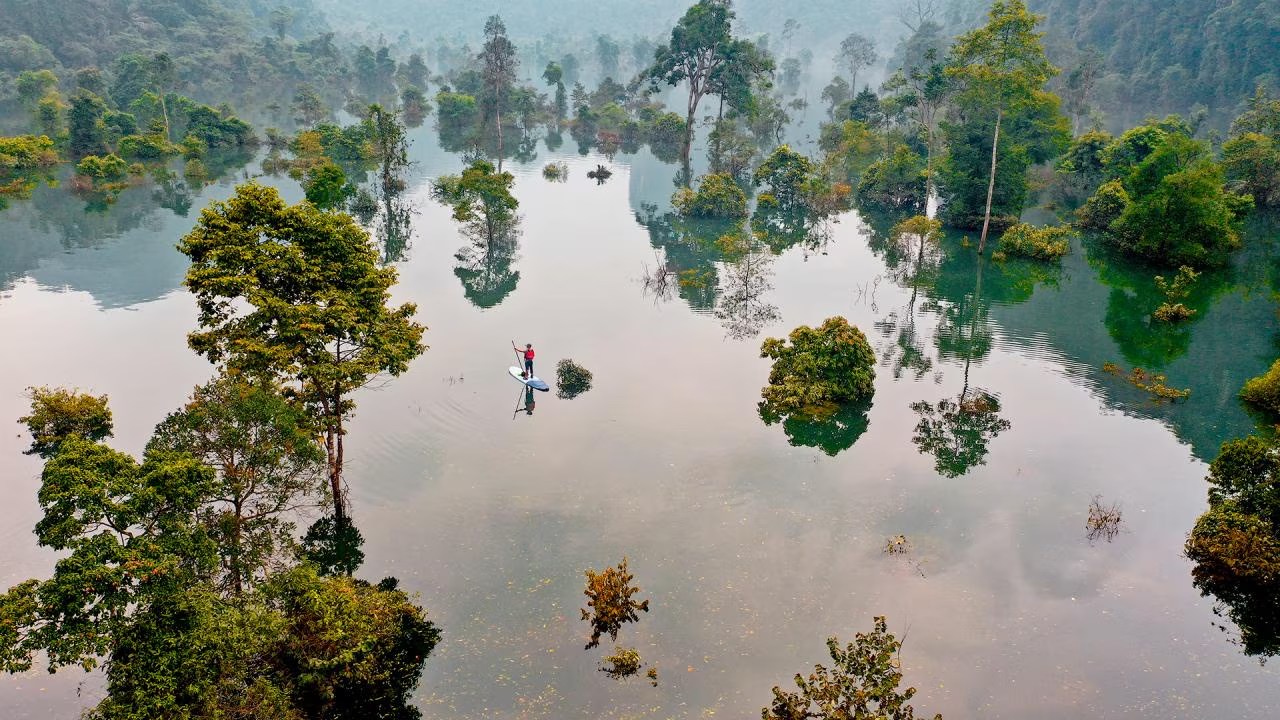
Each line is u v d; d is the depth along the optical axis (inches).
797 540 921.5
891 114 4534.9
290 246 831.7
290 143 4271.7
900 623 785.6
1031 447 1173.7
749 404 1298.0
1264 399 1320.1
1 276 1951.3
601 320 1724.9
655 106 5915.4
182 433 750.5
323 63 7701.8
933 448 1163.9
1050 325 1779.0
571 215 2878.9
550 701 674.8
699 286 2009.1
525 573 850.1
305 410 900.6
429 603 800.3
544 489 1018.1
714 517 964.6
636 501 994.1
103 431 1133.7
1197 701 693.9
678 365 1466.5
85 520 580.4
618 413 1251.2
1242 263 2353.6
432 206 2940.5
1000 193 2743.6
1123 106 6402.6
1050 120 3326.8
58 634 547.2
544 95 6245.1
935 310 1876.2
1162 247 2320.4
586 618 776.3
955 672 721.6
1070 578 864.3
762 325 1718.8
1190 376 1472.7
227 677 603.5
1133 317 1843.0
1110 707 685.3
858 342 1325.0
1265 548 832.9
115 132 3971.5
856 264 2325.3
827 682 639.8
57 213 2689.5
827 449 1151.0
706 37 4197.8
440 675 703.7
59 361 1416.1
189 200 2965.1
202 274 790.5
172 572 588.4
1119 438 1207.6
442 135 5147.6
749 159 4190.5
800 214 3117.6
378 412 1235.9
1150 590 845.8
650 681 699.4
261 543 765.3
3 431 1149.1
